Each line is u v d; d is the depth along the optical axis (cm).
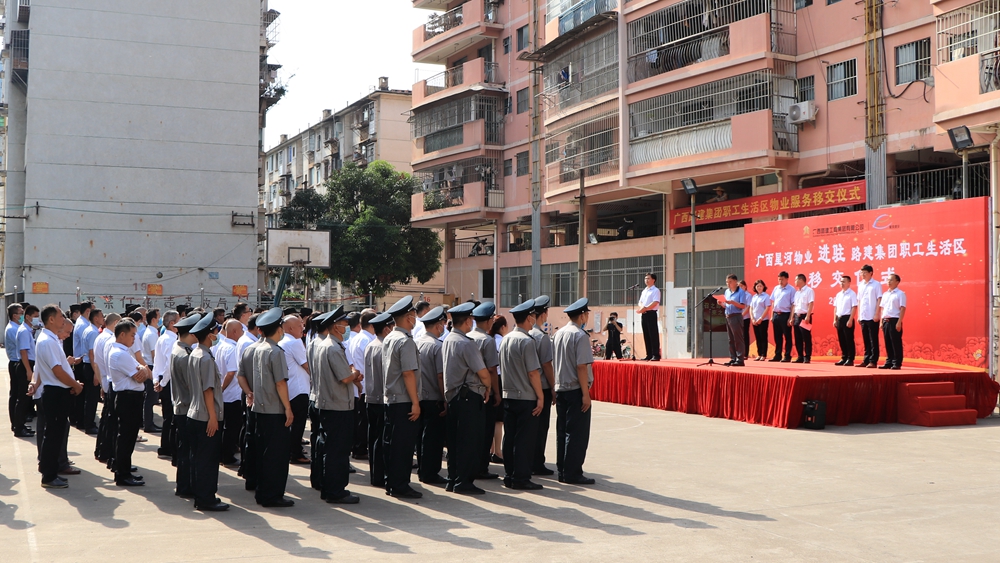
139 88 3984
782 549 647
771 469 980
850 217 1767
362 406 1109
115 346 910
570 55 2880
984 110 1584
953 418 1351
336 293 5044
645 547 652
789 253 1914
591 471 977
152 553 639
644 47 2542
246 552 641
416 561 616
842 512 766
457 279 3856
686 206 2623
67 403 912
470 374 861
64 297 3825
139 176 3972
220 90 4131
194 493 784
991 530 703
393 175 4094
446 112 3716
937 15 1769
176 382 836
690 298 2559
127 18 3978
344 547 654
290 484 920
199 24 4103
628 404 1719
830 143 2145
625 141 2577
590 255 3020
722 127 2275
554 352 927
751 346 1947
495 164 3528
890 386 1380
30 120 3809
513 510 782
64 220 3841
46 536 692
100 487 899
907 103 1970
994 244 1534
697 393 1536
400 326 841
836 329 1609
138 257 3956
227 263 4112
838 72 2142
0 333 4953
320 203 4216
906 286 1647
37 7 3838
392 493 838
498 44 3575
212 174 4103
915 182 1997
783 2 2261
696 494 848
